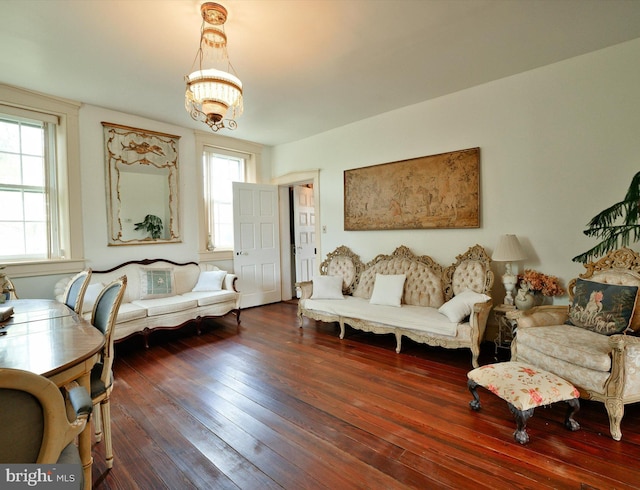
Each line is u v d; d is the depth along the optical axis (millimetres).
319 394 2436
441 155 3721
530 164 3178
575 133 2934
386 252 4316
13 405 760
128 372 2887
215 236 5234
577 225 2951
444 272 3631
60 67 2920
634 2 2158
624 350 1862
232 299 4316
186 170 4734
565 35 2553
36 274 3461
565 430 1954
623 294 2266
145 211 4328
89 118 3836
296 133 5043
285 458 1736
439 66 3021
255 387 2562
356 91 3535
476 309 2783
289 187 6102
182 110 4012
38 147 3592
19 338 1532
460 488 1502
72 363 1236
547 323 2570
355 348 3438
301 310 4156
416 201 3951
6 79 3145
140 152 4250
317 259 5148
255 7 2141
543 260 3135
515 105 3236
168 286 4125
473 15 2273
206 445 1856
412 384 2582
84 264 3812
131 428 2029
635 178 2670
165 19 2256
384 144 4254
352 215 4621
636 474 1574
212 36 2416
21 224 3500
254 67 2967
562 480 1543
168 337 3877
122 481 1587
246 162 5602
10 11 2143
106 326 1760
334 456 1745
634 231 2672
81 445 1362
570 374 2076
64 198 3699
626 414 2135
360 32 2449
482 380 2018
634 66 2654
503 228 3355
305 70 3035
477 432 1941
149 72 3023
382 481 1555
